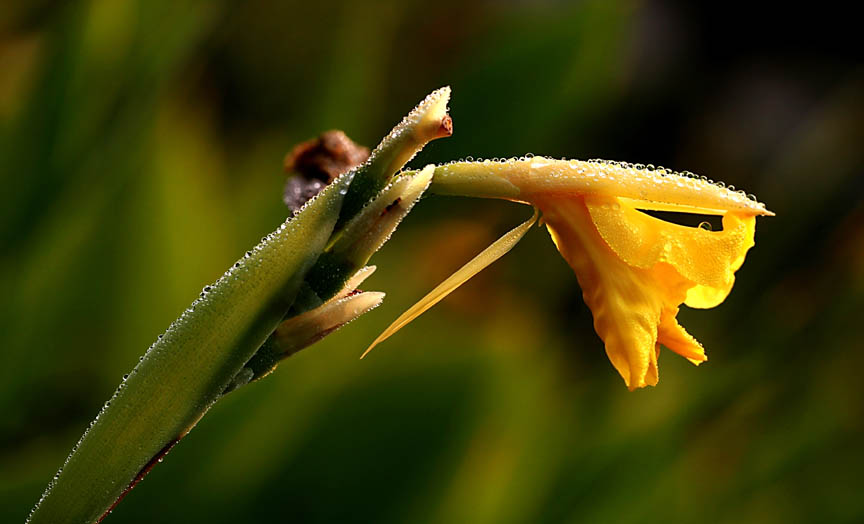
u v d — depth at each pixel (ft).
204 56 3.53
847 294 3.31
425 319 3.09
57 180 2.88
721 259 1.89
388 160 1.87
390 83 4.22
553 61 3.25
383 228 1.87
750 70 5.00
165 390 1.87
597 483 2.65
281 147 3.16
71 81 2.95
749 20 4.91
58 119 2.93
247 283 1.87
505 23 3.59
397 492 2.50
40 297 2.81
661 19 4.93
